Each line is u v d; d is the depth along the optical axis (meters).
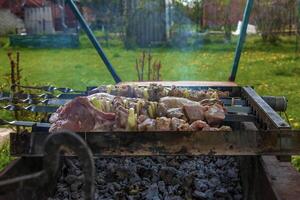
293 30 17.95
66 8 23.72
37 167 2.65
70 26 24.00
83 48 17.42
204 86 4.46
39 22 23.19
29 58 14.33
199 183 3.18
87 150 1.40
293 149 2.30
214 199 3.02
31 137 2.36
